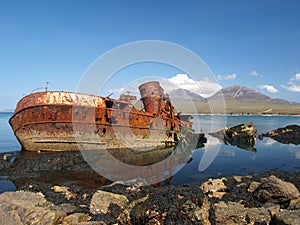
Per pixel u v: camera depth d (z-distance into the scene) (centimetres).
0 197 762
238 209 650
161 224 609
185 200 628
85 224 635
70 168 1358
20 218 642
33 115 1761
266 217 623
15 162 1442
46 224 639
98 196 812
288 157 1880
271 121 7175
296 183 1078
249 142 2884
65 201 855
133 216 647
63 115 1730
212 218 630
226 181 1117
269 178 843
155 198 656
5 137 3034
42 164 1366
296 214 595
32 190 970
